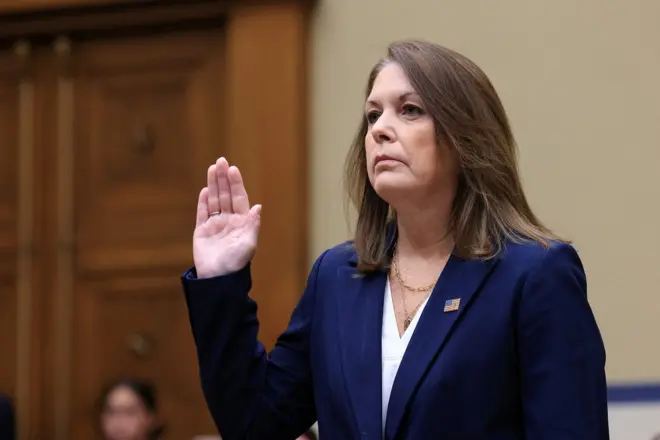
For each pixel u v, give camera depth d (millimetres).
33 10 11477
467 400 3580
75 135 11680
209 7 10867
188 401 11008
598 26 9336
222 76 11156
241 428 4035
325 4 10375
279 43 10422
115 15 11320
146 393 9961
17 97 11875
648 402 7723
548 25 9484
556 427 3525
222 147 11070
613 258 9039
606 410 3676
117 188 11516
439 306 3756
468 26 9750
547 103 9391
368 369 3791
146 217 11375
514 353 3646
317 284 4227
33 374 11516
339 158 10148
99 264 11461
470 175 3922
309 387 4172
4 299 11711
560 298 3668
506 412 3631
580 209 9180
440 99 3900
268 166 10297
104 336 11383
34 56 11875
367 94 4207
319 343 4016
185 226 11203
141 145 11445
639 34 9203
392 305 3975
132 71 11555
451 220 3998
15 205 11781
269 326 10023
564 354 3605
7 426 9188
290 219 10148
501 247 3822
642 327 8883
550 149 9328
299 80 10336
